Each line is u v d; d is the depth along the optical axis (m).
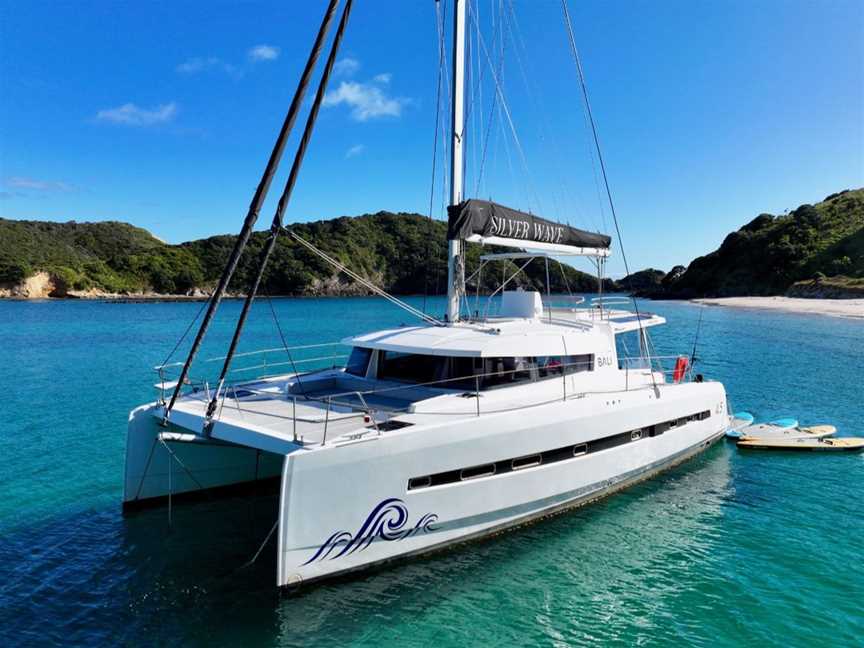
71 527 7.77
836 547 7.31
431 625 5.60
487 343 7.66
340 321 50.47
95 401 16.97
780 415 14.61
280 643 5.31
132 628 5.53
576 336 8.96
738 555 7.08
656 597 6.14
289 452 5.72
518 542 7.29
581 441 7.78
